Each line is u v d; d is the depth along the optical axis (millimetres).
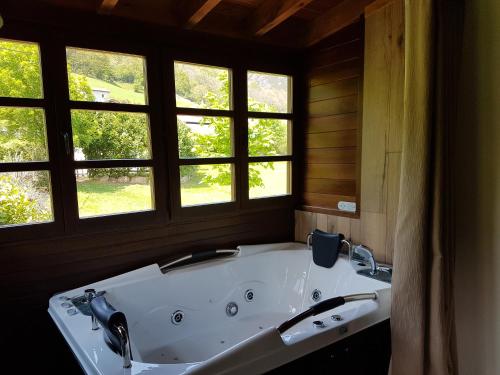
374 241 2344
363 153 2365
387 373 1766
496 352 1717
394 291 1603
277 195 2822
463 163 1769
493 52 1632
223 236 2576
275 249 2654
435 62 1491
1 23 1464
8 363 1854
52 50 1871
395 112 2156
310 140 2801
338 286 2293
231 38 2484
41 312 1929
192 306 2225
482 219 1723
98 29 1997
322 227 2703
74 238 1998
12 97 1784
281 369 1365
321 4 2434
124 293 1965
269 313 2498
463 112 1751
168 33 2229
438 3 1478
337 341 1541
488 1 1631
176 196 2314
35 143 1876
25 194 1871
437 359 1543
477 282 1764
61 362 1962
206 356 2039
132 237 2191
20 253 1852
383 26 2182
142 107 2146
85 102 1968
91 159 2035
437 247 1523
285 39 2684
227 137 2557
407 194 1550
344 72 2492
